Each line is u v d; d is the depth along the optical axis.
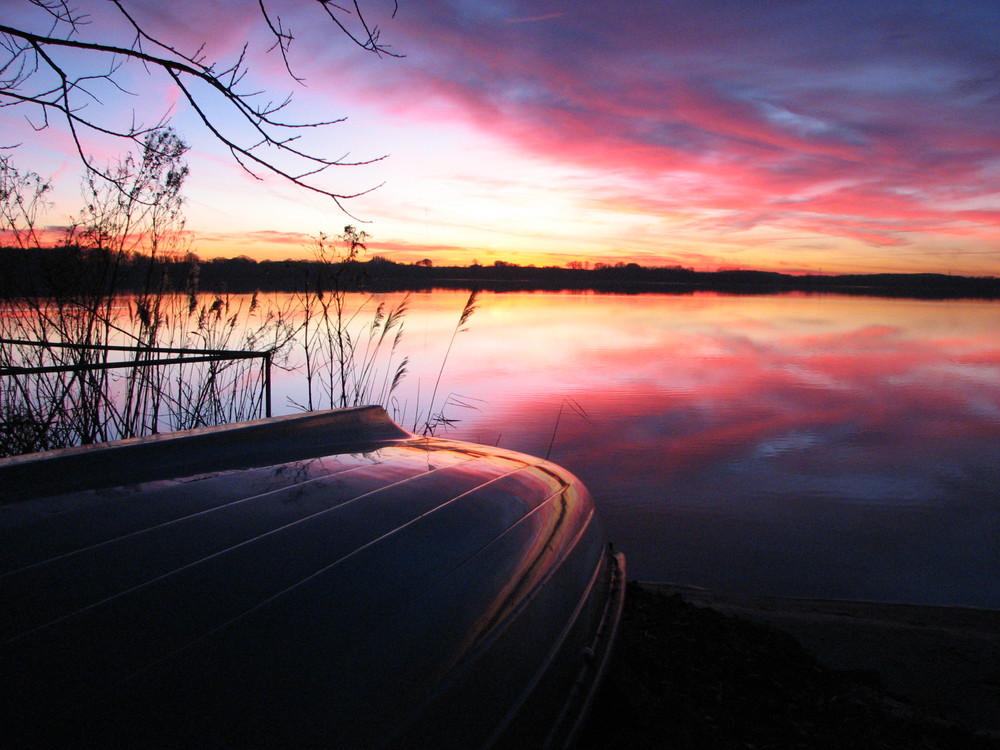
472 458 2.36
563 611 1.85
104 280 6.33
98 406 5.81
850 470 9.55
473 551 1.67
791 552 6.50
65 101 2.90
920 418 13.41
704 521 7.30
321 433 2.32
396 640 1.29
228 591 1.27
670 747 2.38
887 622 4.53
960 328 41.47
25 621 1.11
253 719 1.03
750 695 3.04
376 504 1.74
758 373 19.12
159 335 6.93
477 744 1.31
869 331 37.41
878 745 2.74
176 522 1.50
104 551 1.34
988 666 3.82
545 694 1.62
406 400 12.91
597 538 2.35
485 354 21.34
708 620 3.89
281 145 3.08
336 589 1.35
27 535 1.36
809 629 4.33
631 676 2.62
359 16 3.07
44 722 0.94
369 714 1.14
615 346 25.11
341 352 8.09
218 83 2.92
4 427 5.12
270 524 1.54
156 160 6.26
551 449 10.16
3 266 5.92
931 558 6.47
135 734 0.96
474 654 1.41
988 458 10.34
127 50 2.79
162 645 1.11
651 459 9.84
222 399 6.94
